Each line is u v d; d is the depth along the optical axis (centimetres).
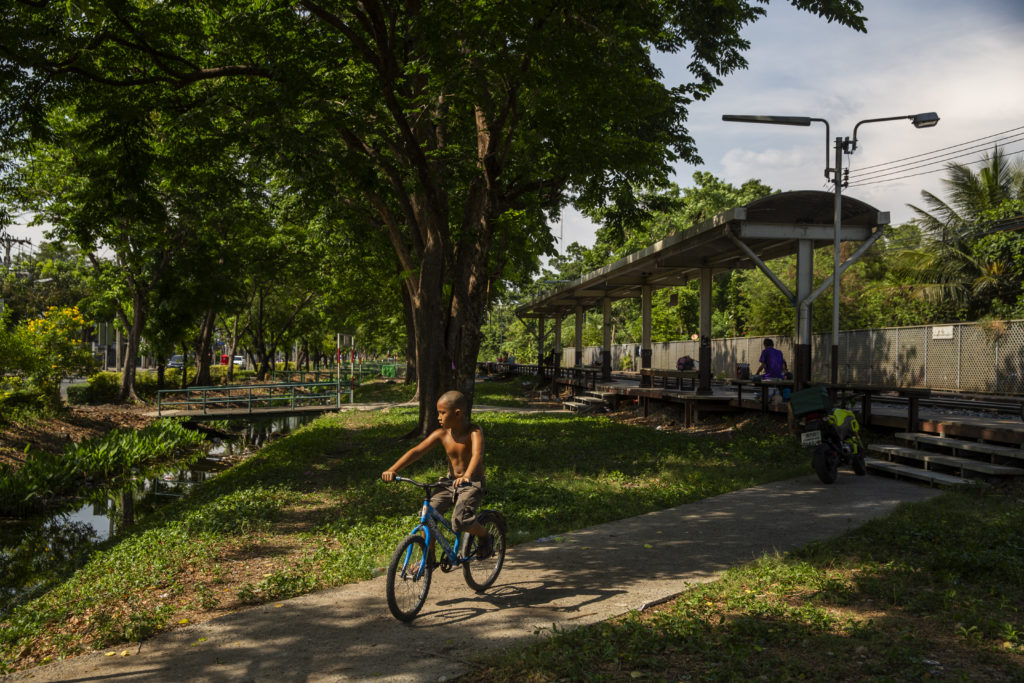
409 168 1583
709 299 2002
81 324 2634
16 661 505
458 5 1079
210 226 2897
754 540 741
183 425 2492
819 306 3388
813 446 1071
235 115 1405
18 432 1847
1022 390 1816
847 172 1545
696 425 1916
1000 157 2770
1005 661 416
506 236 1581
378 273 3509
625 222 1958
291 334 5797
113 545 875
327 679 431
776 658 427
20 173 1641
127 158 1270
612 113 1317
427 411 1680
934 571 609
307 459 1548
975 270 2631
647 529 806
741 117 1602
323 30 1315
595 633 484
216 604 602
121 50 1252
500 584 611
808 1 1399
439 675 430
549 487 1066
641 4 1327
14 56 1040
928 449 1200
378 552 744
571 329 7531
